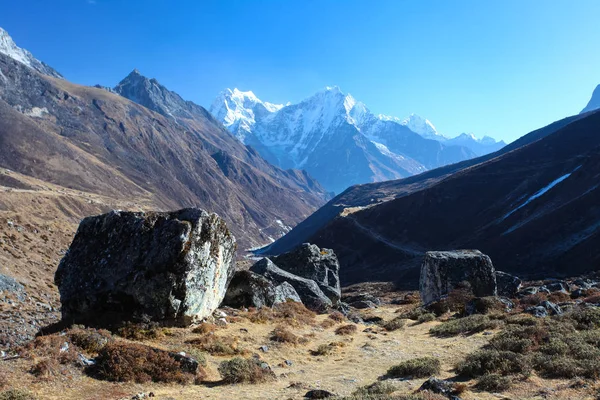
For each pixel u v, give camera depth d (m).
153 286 21.22
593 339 18.16
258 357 20.33
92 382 14.82
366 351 22.80
